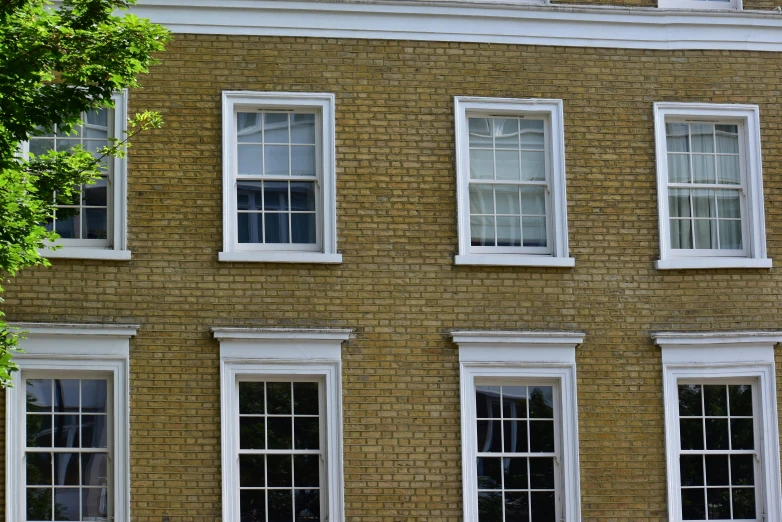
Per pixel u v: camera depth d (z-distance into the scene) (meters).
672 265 21.31
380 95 21.11
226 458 20.06
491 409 20.98
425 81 21.23
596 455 20.92
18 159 17.12
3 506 19.61
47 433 20.00
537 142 21.67
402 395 20.52
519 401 21.06
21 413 19.89
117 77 16.55
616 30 21.78
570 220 21.31
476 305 20.84
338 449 20.33
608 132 21.61
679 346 21.25
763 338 21.36
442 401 20.59
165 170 20.48
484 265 20.89
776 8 22.27
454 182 21.06
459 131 21.19
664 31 21.92
